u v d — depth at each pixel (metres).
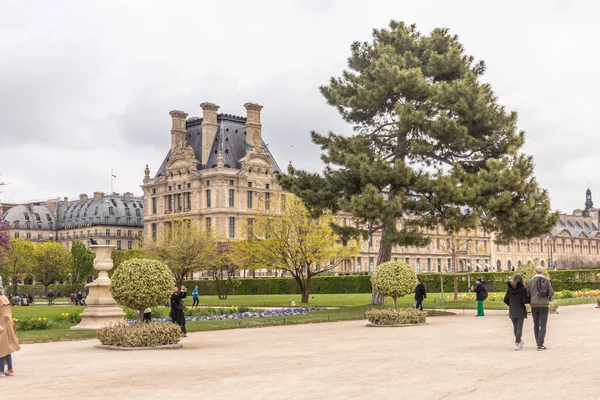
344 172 55.84
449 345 28.52
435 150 56.44
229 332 39.69
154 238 165.62
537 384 17.97
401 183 53.62
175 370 22.19
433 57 57.62
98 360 25.59
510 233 54.34
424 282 100.75
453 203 53.06
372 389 17.61
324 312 55.34
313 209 60.03
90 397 17.22
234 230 175.38
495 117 56.09
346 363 22.97
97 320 41.84
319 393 17.20
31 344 33.53
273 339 33.94
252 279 124.00
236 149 182.12
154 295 31.98
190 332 40.03
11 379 20.77
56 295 159.75
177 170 185.12
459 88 54.66
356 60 60.00
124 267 32.47
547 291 26.05
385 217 52.00
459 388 17.53
